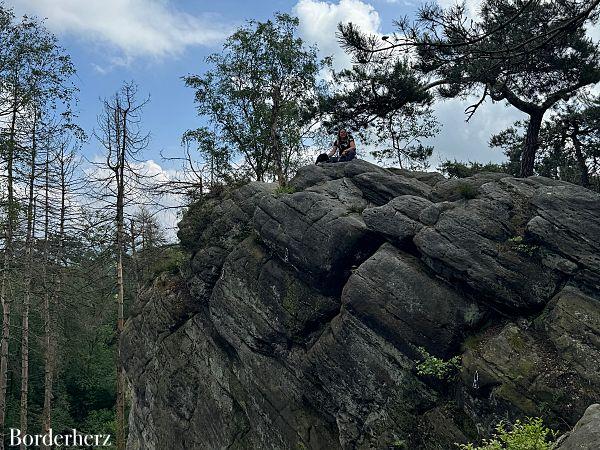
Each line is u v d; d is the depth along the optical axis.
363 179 15.32
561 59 16.38
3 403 22.56
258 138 26.19
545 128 21.83
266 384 15.30
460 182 13.97
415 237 12.32
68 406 36.19
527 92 18.61
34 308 31.17
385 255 12.73
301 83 26.20
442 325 11.52
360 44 10.74
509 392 9.90
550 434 9.20
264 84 26.16
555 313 10.39
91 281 25.48
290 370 14.77
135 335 22.08
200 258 18.28
